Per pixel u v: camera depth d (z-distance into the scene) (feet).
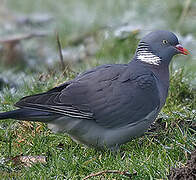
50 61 60.59
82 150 37.01
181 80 45.57
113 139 35.78
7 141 37.42
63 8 77.41
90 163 34.01
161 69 38.45
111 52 57.52
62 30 70.03
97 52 58.13
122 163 33.40
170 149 34.73
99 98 35.06
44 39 69.67
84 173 33.17
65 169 33.32
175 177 30.27
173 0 69.67
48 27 72.74
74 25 70.44
